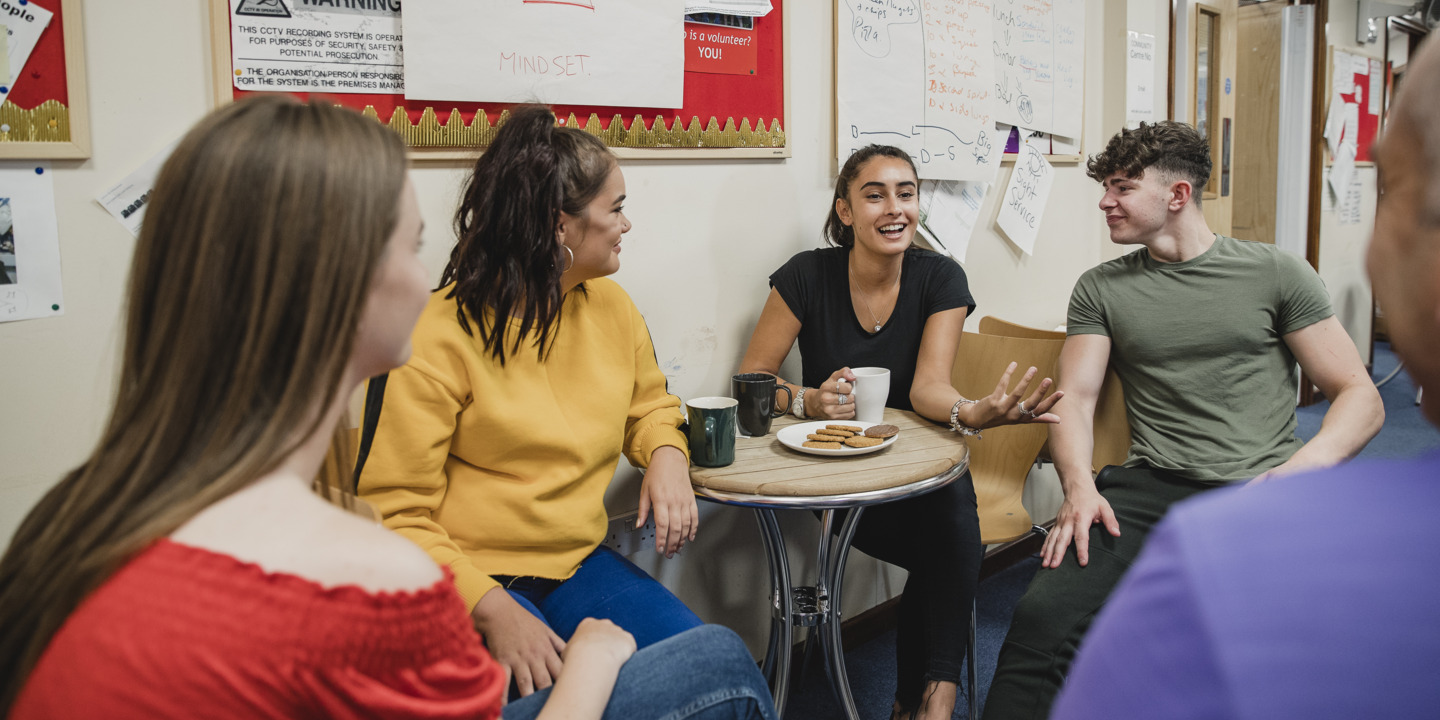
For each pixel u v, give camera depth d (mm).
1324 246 4332
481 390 1261
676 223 1851
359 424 1239
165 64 1276
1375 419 1601
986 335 2150
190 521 528
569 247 1322
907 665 1765
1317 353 1679
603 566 1393
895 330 1888
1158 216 1762
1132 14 2795
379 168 595
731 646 922
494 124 1554
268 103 590
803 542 2170
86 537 529
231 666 489
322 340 572
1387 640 349
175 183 558
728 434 1461
